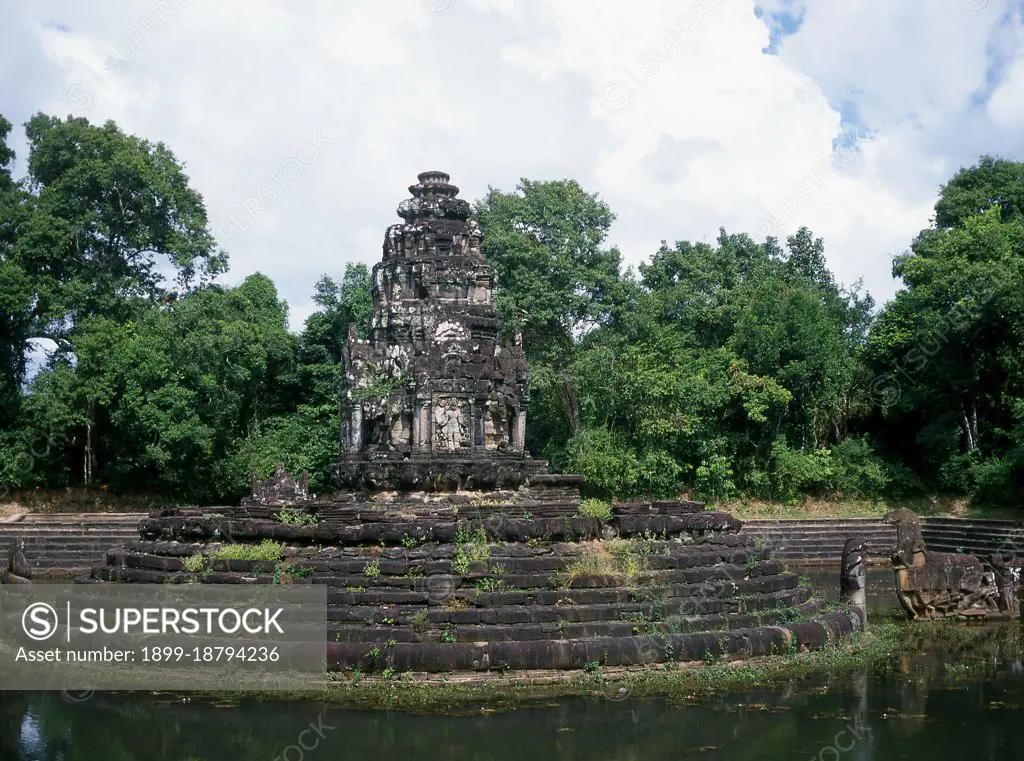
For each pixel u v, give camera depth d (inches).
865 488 1991.9
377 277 1146.0
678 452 1977.1
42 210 1889.8
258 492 1320.1
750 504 1964.8
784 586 880.3
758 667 762.8
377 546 804.0
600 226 2160.4
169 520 901.8
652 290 2447.1
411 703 662.5
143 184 1988.2
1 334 1891.0
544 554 792.9
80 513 1851.6
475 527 804.6
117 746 606.9
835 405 2042.3
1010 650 892.0
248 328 1945.1
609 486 1883.6
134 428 1872.5
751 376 1968.5
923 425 2089.1
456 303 1115.9
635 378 1911.9
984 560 1512.1
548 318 2023.9
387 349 1112.2
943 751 585.6
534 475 1073.5
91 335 1844.2
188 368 1865.2
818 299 2161.7
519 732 612.4
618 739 602.5
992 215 2015.3
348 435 1106.1
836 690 727.1
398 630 717.3
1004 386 1935.3
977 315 1786.4
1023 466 1754.4
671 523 877.2
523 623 728.3
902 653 874.8
